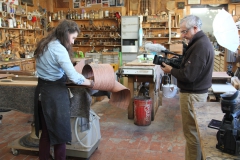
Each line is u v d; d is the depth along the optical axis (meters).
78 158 2.68
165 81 5.53
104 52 8.01
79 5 8.73
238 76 3.81
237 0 7.50
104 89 2.09
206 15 8.96
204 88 2.00
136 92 4.80
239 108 1.18
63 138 2.05
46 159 2.16
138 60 4.35
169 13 7.95
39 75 2.04
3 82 2.45
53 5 8.88
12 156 2.75
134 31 7.95
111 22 8.61
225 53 6.46
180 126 3.65
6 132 3.42
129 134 3.36
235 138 1.04
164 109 4.52
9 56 6.21
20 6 6.94
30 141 2.73
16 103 2.39
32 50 7.39
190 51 1.94
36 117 2.10
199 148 2.12
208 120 1.45
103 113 4.27
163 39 8.32
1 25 6.11
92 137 2.65
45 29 8.16
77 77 1.92
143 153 2.81
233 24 2.13
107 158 2.70
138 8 8.39
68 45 2.00
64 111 2.04
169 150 2.88
